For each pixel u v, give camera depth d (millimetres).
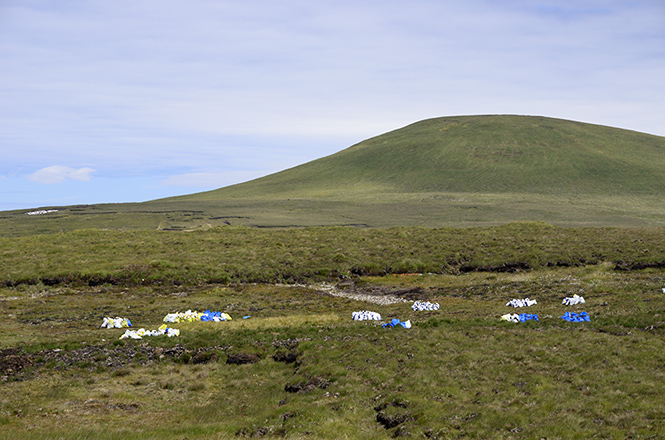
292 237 86438
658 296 37844
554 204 185250
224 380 28656
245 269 66938
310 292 58281
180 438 18953
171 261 67688
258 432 19812
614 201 191125
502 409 19422
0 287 57812
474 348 27297
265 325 38938
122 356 31312
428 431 18156
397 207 188875
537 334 28688
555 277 56719
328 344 31453
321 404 21984
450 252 73812
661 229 81250
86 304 51000
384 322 38406
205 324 39406
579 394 20125
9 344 31812
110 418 22078
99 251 73875
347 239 84125
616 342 25625
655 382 20312
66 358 30141
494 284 54219
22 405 22984
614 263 61031
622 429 16562
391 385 23500
